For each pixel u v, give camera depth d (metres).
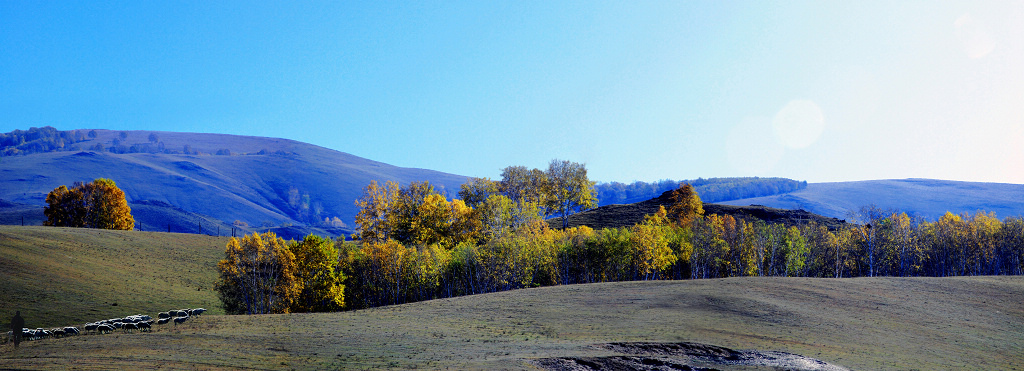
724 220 117.81
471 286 88.19
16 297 58.06
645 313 45.25
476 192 128.12
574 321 42.00
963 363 33.56
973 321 46.91
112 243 94.38
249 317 45.56
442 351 29.38
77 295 63.03
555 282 90.31
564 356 27.44
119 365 22.91
